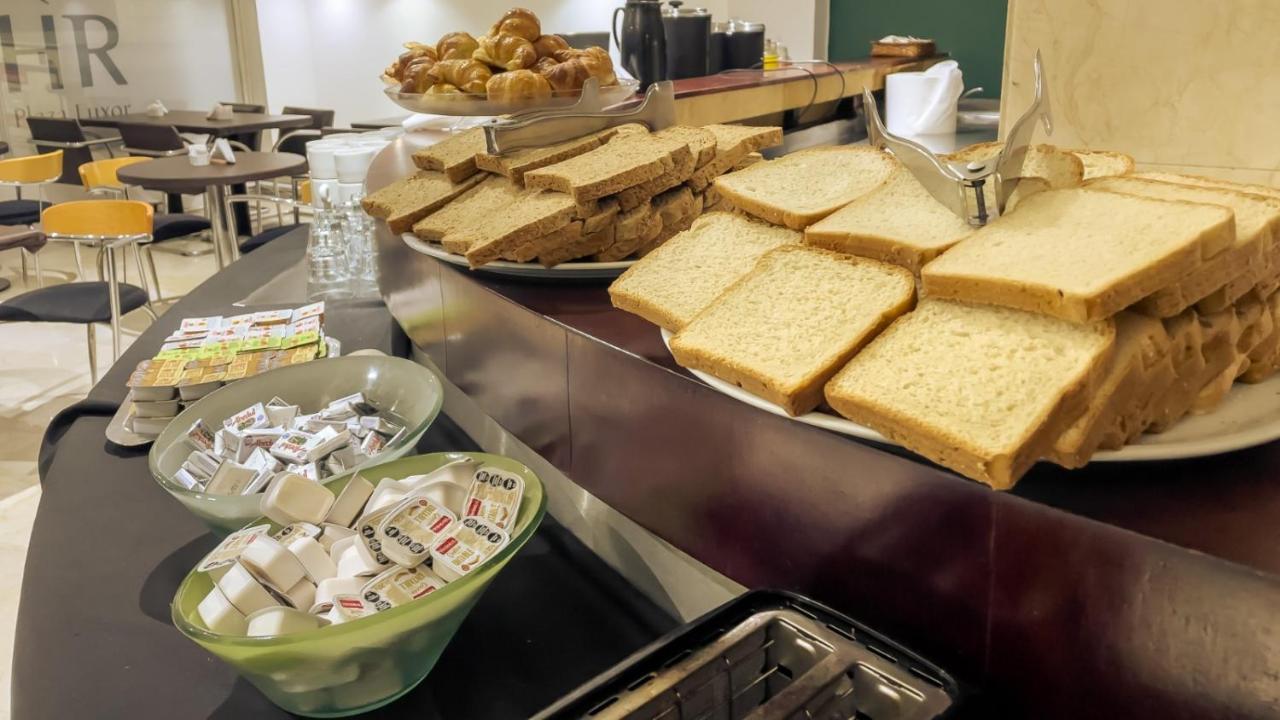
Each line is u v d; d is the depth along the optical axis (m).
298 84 8.31
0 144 6.18
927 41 4.26
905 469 0.68
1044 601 0.62
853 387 0.68
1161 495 0.61
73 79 6.81
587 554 1.08
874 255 0.83
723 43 3.30
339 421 1.21
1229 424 0.66
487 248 1.07
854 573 0.74
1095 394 0.60
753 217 1.03
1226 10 1.45
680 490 0.88
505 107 1.97
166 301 4.98
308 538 0.87
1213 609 0.54
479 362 1.22
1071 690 0.62
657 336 0.94
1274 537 0.55
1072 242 0.70
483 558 0.82
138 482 1.26
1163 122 1.57
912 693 0.64
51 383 3.94
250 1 7.64
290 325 1.62
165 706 0.84
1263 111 1.46
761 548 0.81
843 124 3.31
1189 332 0.64
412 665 0.82
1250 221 0.70
